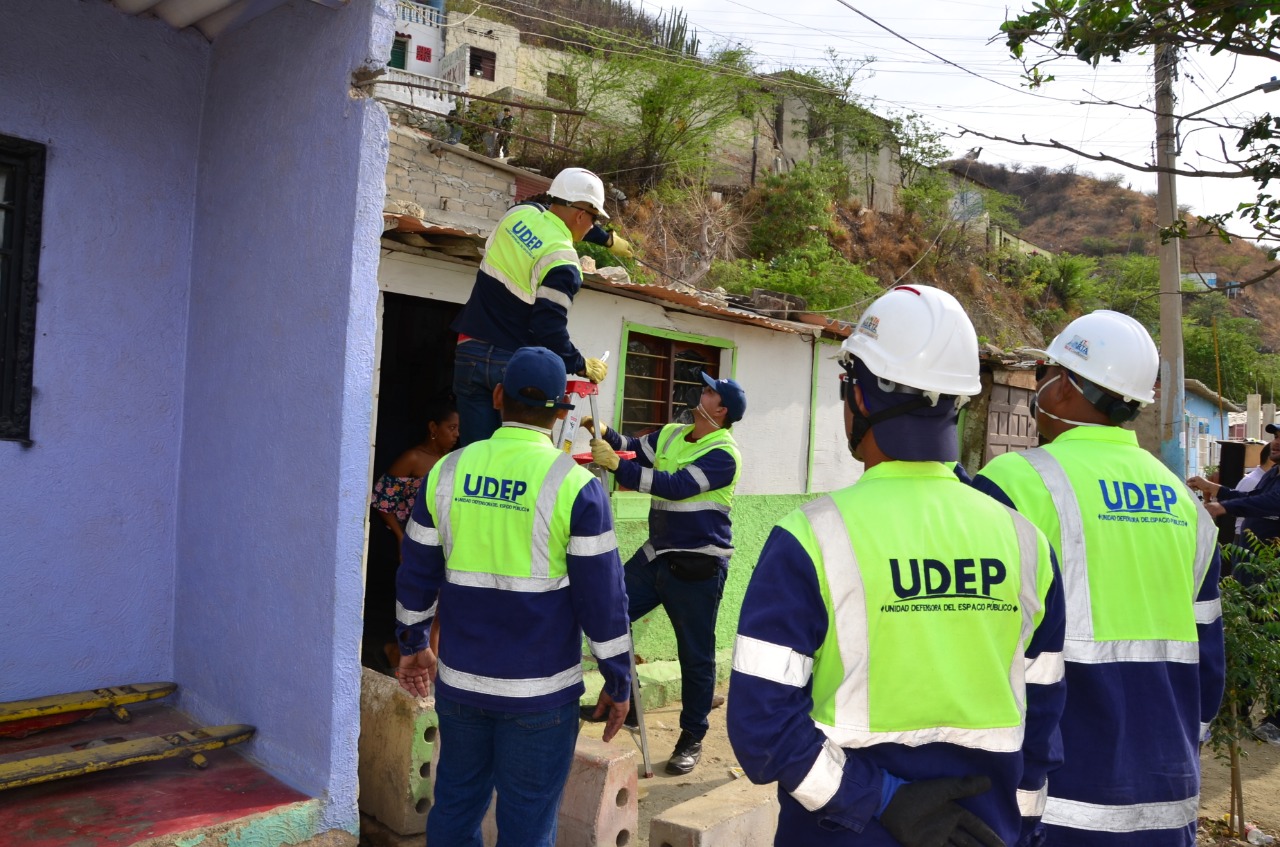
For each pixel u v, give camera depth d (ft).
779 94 90.58
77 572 12.53
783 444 26.17
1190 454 68.59
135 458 13.05
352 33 10.87
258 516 11.87
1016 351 33.35
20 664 12.05
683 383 23.84
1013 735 5.69
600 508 9.39
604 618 9.33
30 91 11.96
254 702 11.83
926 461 6.09
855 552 5.68
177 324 13.47
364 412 10.84
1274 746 19.72
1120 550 7.38
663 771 16.66
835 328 26.71
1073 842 7.05
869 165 98.99
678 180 74.13
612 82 68.33
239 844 10.00
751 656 5.55
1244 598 14.79
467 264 17.99
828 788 5.35
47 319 12.19
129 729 12.32
